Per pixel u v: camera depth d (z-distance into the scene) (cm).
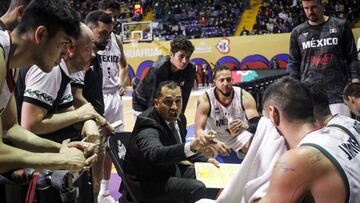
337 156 128
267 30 1612
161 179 257
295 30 385
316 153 129
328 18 369
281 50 1395
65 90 227
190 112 912
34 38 150
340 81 369
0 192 128
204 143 215
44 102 210
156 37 1688
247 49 1427
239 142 285
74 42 190
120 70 450
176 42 348
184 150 222
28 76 211
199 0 1873
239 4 1805
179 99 262
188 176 276
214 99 340
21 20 151
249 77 1206
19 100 220
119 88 409
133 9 1938
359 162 131
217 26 1733
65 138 235
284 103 143
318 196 127
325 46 366
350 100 307
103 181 352
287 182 129
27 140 179
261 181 147
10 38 148
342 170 126
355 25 1526
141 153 249
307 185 128
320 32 368
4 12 236
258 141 154
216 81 338
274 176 132
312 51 373
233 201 158
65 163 145
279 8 1694
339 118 148
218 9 1812
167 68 360
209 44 1459
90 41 220
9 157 141
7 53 146
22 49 151
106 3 401
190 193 245
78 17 161
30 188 126
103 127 235
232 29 1706
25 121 208
